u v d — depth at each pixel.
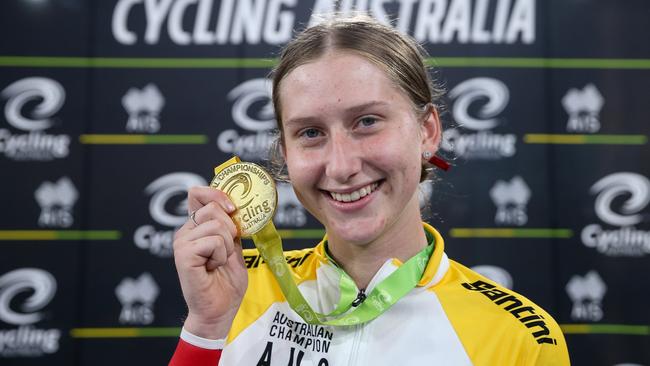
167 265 3.45
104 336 3.42
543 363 0.99
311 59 0.95
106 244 3.44
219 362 1.06
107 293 3.43
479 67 3.49
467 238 3.45
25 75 3.45
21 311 3.40
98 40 3.48
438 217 3.46
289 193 3.44
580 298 3.43
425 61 1.21
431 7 3.49
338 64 0.93
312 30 1.00
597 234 3.45
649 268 3.43
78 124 3.45
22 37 3.46
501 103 3.48
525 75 3.49
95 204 3.44
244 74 3.49
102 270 3.43
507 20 3.50
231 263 1.00
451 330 1.02
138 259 3.44
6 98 3.44
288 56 1.00
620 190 3.45
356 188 0.93
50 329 3.40
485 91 3.49
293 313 1.08
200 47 3.50
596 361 3.41
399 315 1.04
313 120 0.93
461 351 1.00
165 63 3.49
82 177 3.44
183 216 3.46
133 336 3.42
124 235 3.44
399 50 0.99
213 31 3.50
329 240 1.09
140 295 3.43
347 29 0.98
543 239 3.45
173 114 3.48
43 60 3.46
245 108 3.48
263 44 3.50
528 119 3.48
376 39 0.97
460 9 3.49
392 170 0.93
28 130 3.44
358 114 0.92
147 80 3.48
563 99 3.48
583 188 3.46
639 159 3.46
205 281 0.96
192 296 0.96
